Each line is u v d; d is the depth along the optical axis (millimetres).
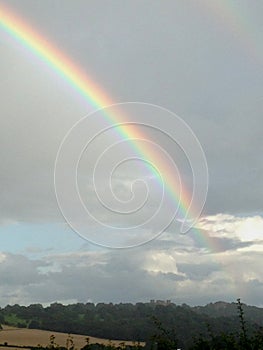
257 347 14969
